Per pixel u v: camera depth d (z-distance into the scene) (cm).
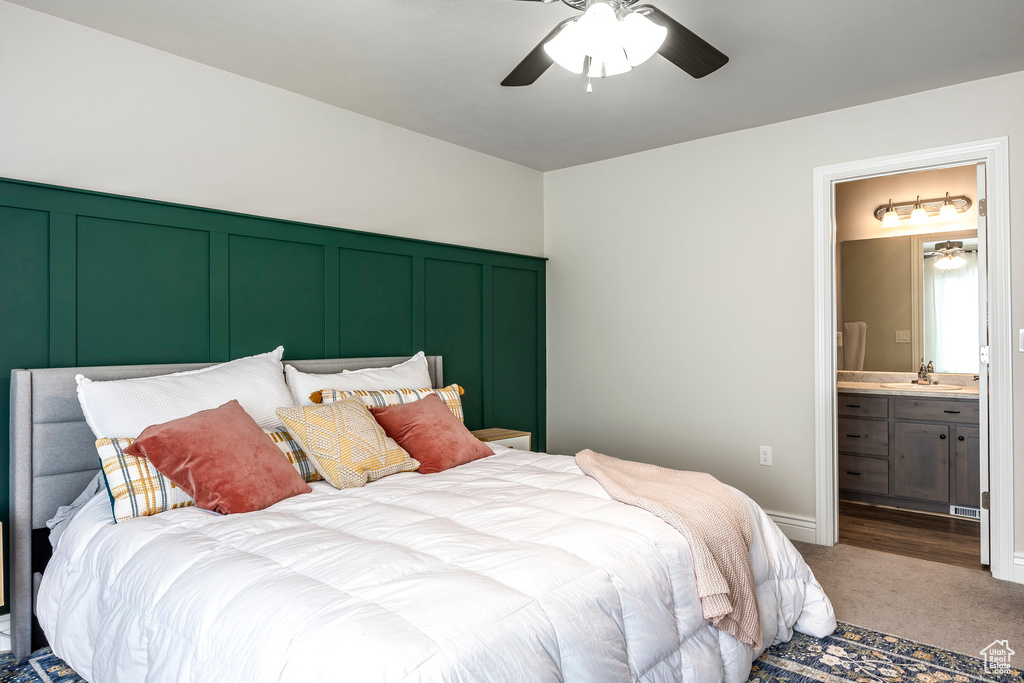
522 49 273
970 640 237
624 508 199
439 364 388
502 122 370
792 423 369
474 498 214
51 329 244
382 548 160
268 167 314
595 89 319
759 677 210
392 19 247
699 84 312
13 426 225
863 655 225
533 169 479
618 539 176
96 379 246
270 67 293
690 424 411
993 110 307
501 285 448
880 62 288
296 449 252
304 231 327
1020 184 301
